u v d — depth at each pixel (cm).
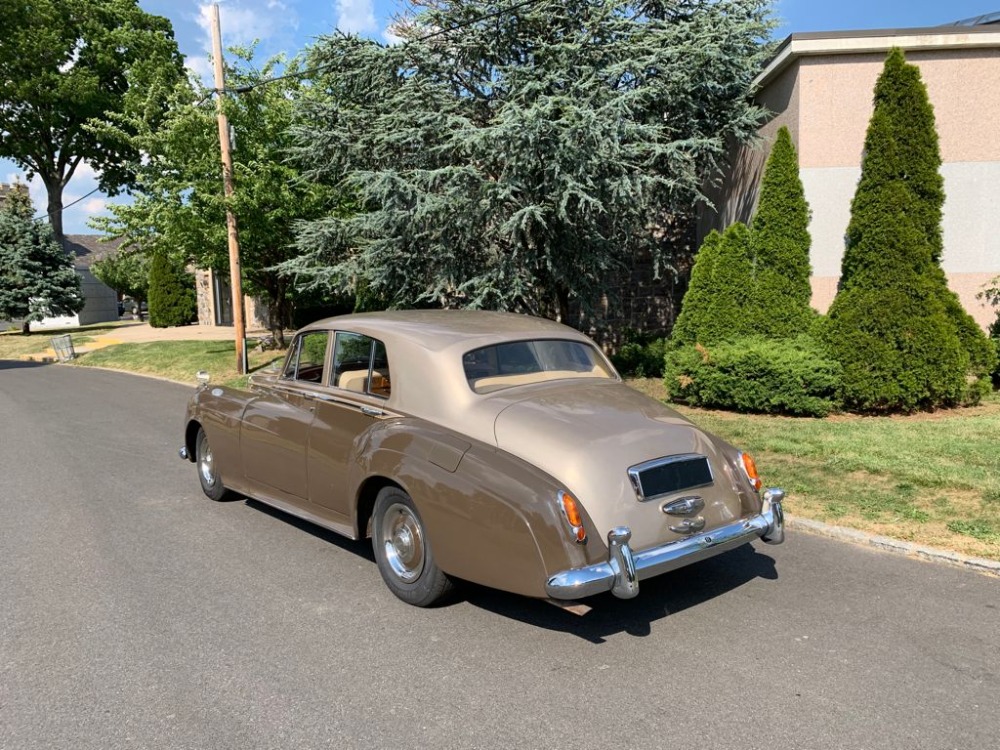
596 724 297
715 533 380
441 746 284
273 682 334
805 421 825
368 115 1262
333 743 287
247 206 1505
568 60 1066
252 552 510
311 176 1423
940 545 477
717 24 1126
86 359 2141
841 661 345
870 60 1066
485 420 392
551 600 346
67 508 623
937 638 366
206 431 609
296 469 499
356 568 479
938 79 1054
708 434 431
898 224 846
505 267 1114
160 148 1557
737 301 947
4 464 806
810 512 546
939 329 833
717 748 280
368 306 1490
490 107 1196
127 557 502
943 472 599
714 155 1222
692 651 358
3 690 329
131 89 1638
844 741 283
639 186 1050
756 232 962
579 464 359
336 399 467
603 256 1166
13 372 1944
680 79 1100
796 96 1091
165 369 1789
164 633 386
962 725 292
